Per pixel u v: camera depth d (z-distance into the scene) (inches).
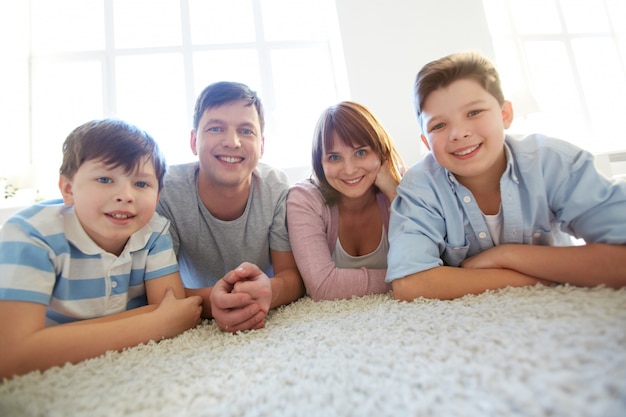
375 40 88.7
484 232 26.7
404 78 88.0
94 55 92.7
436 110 24.8
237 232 34.5
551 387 9.6
